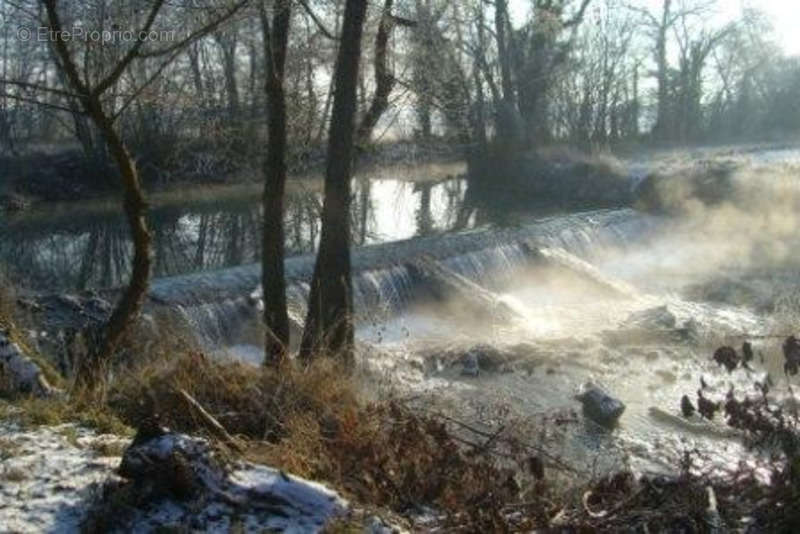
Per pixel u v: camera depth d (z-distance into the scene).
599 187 30.52
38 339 11.29
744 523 4.81
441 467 5.44
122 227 27.33
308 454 5.37
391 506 5.15
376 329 15.39
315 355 8.40
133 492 4.25
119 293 14.09
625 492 5.20
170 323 12.79
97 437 5.28
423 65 15.28
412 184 36.81
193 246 23.97
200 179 31.41
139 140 30.73
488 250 19.59
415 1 15.12
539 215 28.62
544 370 13.46
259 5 8.81
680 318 16.62
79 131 33.03
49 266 21.00
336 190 10.10
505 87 34.41
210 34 9.16
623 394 12.39
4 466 4.70
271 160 9.96
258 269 15.67
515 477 5.93
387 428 6.04
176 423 6.00
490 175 34.66
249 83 23.44
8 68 22.59
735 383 12.47
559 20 32.53
